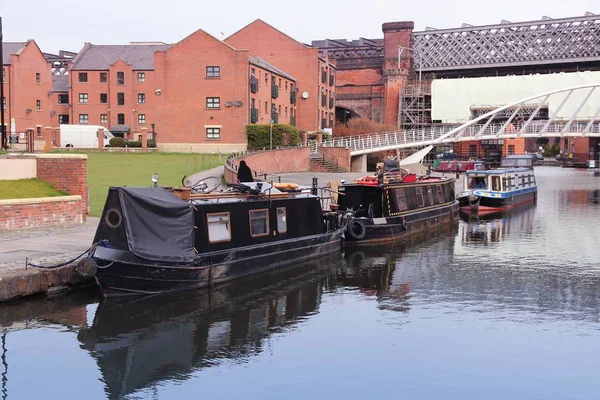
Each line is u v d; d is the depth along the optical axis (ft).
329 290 56.80
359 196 84.07
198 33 185.57
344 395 34.55
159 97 188.44
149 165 135.33
